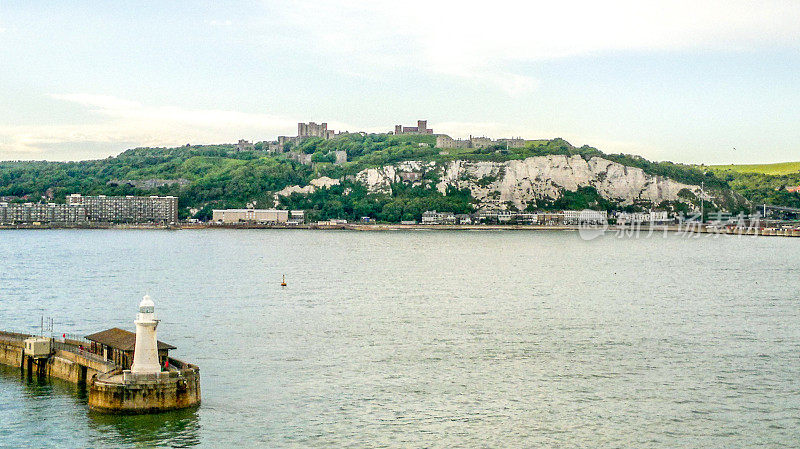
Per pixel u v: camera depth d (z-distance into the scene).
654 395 101.00
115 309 164.00
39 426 87.50
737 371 112.38
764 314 161.38
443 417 92.62
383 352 123.12
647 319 154.12
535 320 152.38
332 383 105.44
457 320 152.00
